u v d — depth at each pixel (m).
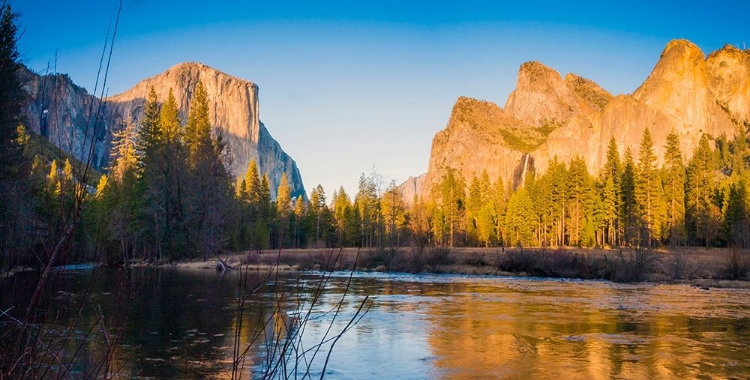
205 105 71.44
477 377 12.17
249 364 12.41
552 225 105.81
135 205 51.12
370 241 93.00
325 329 18.02
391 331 17.94
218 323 17.64
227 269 46.88
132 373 11.28
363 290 32.12
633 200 87.69
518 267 50.69
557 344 15.93
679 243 83.50
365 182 111.44
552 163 114.56
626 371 12.75
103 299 18.95
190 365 12.13
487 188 140.25
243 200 88.56
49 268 3.42
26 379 3.54
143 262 51.94
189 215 53.69
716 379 12.06
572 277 47.06
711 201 99.56
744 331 18.20
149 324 17.47
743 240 68.38
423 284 38.09
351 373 12.38
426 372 12.60
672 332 17.97
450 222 118.06
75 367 9.34
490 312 22.70
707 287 36.41
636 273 42.69
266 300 23.97
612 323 19.86
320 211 106.81
